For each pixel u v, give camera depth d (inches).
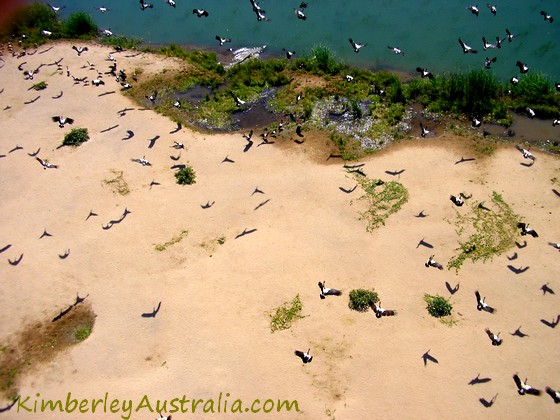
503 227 1023.6
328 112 1360.7
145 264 1011.3
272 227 1059.3
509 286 929.5
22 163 1245.1
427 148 1226.6
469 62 1472.7
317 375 833.5
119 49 1660.9
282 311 917.2
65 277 1000.2
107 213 1113.4
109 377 852.6
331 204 1095.6
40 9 1815.9
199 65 1576.0
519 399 791.1
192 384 834.8
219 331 897.5
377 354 850.8
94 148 1275.8
